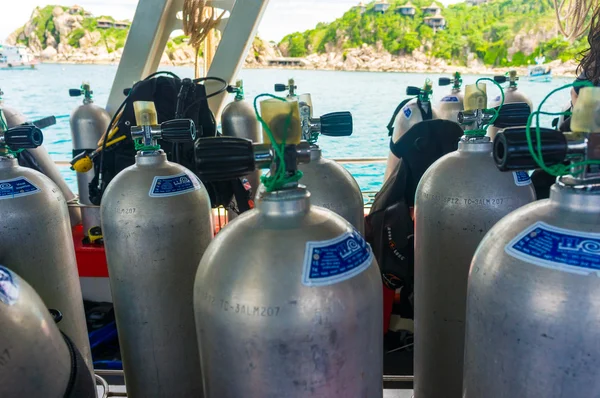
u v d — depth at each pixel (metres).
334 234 0.56
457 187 0.83
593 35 1.06
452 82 2.04
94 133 1.95
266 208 0.57
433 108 1.78
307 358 0.52
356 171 2.63
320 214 0.59
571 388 0.48
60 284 0.98
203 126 1.77
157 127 0.97
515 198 0.82
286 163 0.58
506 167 0.52
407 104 1.79
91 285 1.89
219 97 2.26
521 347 0.50
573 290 0.46
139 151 0.99
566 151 0.50
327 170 0.99
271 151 0.58
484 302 0.54
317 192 0.96
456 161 0.87
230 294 0.53
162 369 1.01
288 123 0.56
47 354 0.59
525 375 0.50
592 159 0.50
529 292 0.49
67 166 2.49
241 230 0.57
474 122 0.86
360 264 0.56
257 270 0.53
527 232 0.52
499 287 0.52
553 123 1.28
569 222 0.50
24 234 0.90
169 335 0.98
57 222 0.96
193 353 1.01
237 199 1.69
